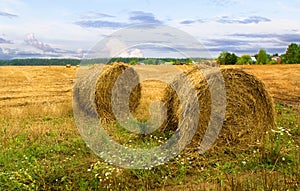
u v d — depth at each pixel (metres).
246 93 8.29
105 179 6.00
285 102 14.94
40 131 9.43
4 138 8.82
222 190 5.64
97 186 5.98
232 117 8.24
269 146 7.46
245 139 8.23
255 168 6.61
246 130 8.27
